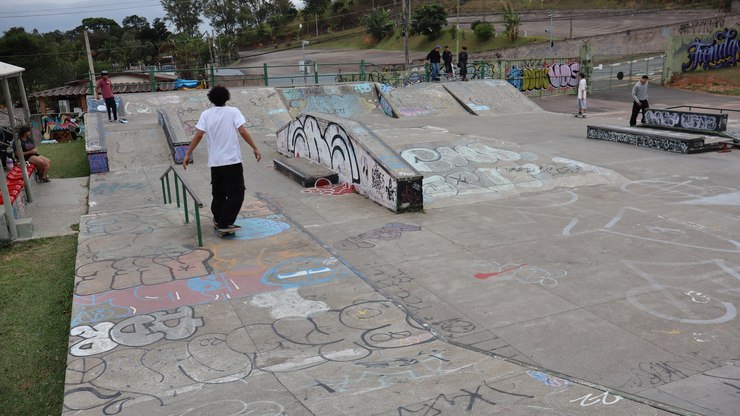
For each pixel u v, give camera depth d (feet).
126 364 14.58
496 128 55.62
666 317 17.01
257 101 64.95
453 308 17.88
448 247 23.50
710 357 14.69
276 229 25.70
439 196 31.12
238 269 20.90
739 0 167.84
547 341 15.62
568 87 101.09
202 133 23.45
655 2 202.90
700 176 34.96
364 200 31.09
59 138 69.21
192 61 243.19
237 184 23.90
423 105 70.38
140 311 17.58
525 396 12.72
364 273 20.84
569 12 214.48
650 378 13.66
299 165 37.65
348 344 15.56
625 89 100.58
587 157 40.47
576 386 13.19
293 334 16.16
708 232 24.73
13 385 14.53
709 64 109.70
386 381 13.48
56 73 191.52
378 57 197.98
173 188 35.12
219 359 14.79
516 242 23.94
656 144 42.98
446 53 87.81
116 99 64.90
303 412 12.20
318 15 284.41
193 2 326.24
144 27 292.61
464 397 12.67
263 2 318.04
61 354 16.03
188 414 12.27
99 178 38.91
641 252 22.48
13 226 26.40
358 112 68.59
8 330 17.53
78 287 19.34
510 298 18.53
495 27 206.69
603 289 19.11
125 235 24.88
